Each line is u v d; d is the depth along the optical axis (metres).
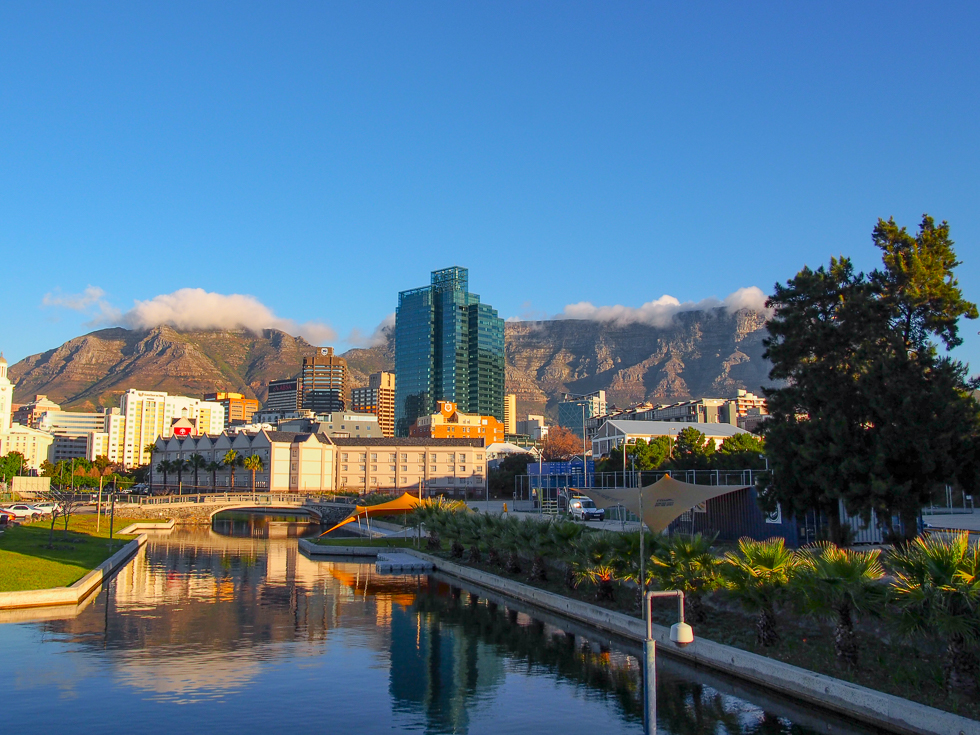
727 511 51.50
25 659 28.42
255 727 21.27
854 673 21.75
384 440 170.12
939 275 36.69
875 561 22.48
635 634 30.89
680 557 28.64
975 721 17.55
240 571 56.88
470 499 156.88
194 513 116.06
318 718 22.11
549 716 22.41
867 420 34.66
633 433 145.62
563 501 87.00
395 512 77.00
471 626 35.56
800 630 26.06
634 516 69.62
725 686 25.02
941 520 58.84
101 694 24.16
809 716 21.92
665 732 20.80
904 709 19.08
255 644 31.64
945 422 31.86
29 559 49.16
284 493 158.38
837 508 37.62
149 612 38.72
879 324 36.22
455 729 21.23
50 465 187.25
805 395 36.97
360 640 32.56
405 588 48.31
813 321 37.97
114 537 76.44
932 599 19.02
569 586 39.31
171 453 195.50
